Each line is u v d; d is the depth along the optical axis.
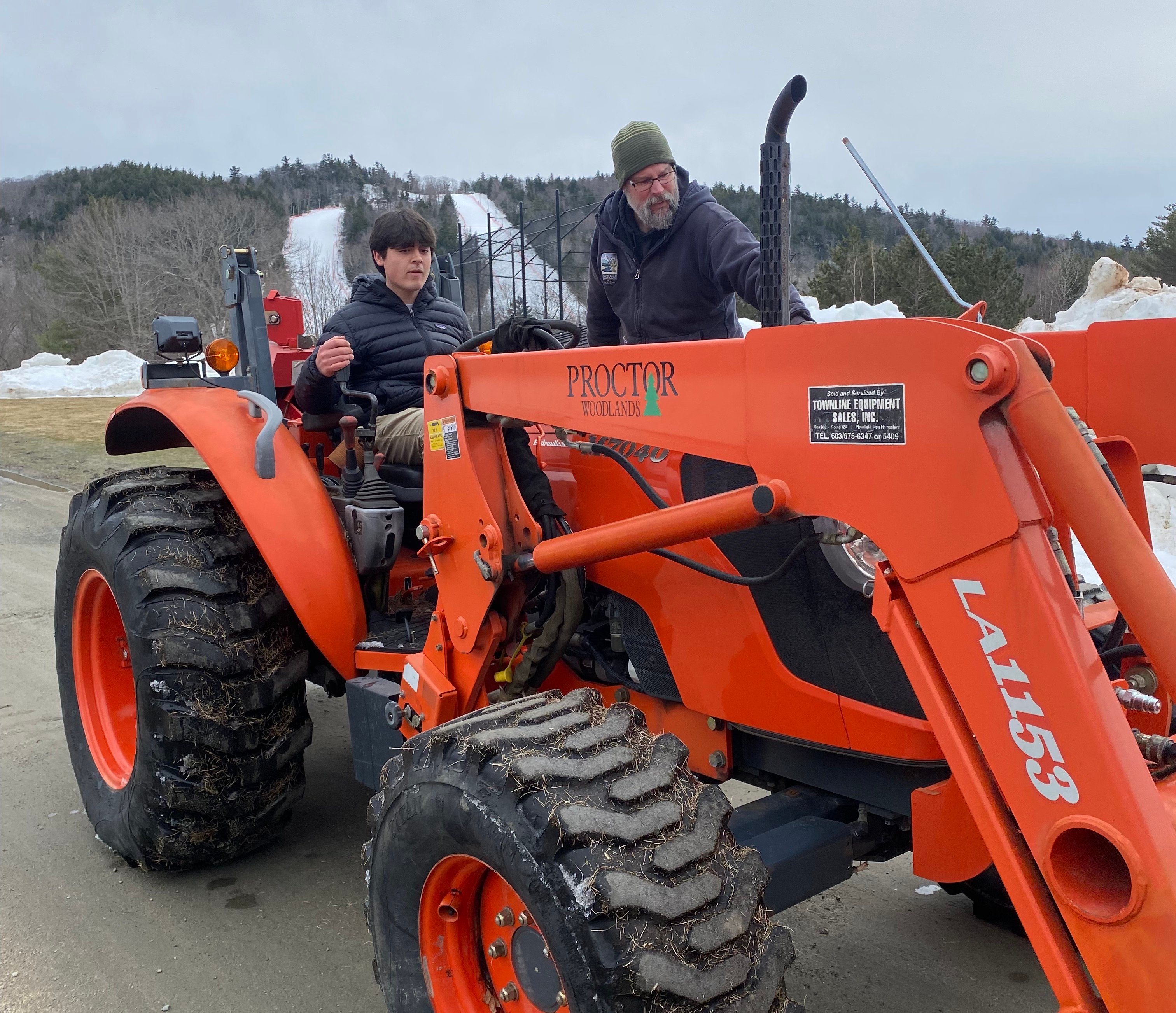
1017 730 1.30
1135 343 2.12
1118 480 1.95
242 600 2.75
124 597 2.75
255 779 2.74
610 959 1.45
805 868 1.92
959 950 2.58
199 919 2.72
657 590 2.23
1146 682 1.78
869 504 1.45
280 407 3.93
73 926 2.68
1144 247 33.69
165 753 2.66
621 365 1.89
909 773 1.93
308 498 2.84
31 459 11.91
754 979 1.54
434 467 2.42
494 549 2.25
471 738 1.75
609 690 2.50
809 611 1.95
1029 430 1.25
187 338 3.23
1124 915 1.20
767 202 1.67
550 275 19.66
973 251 27.86
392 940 1.97
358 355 3.31
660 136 3.02
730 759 2.22
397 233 3.31
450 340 3.51
